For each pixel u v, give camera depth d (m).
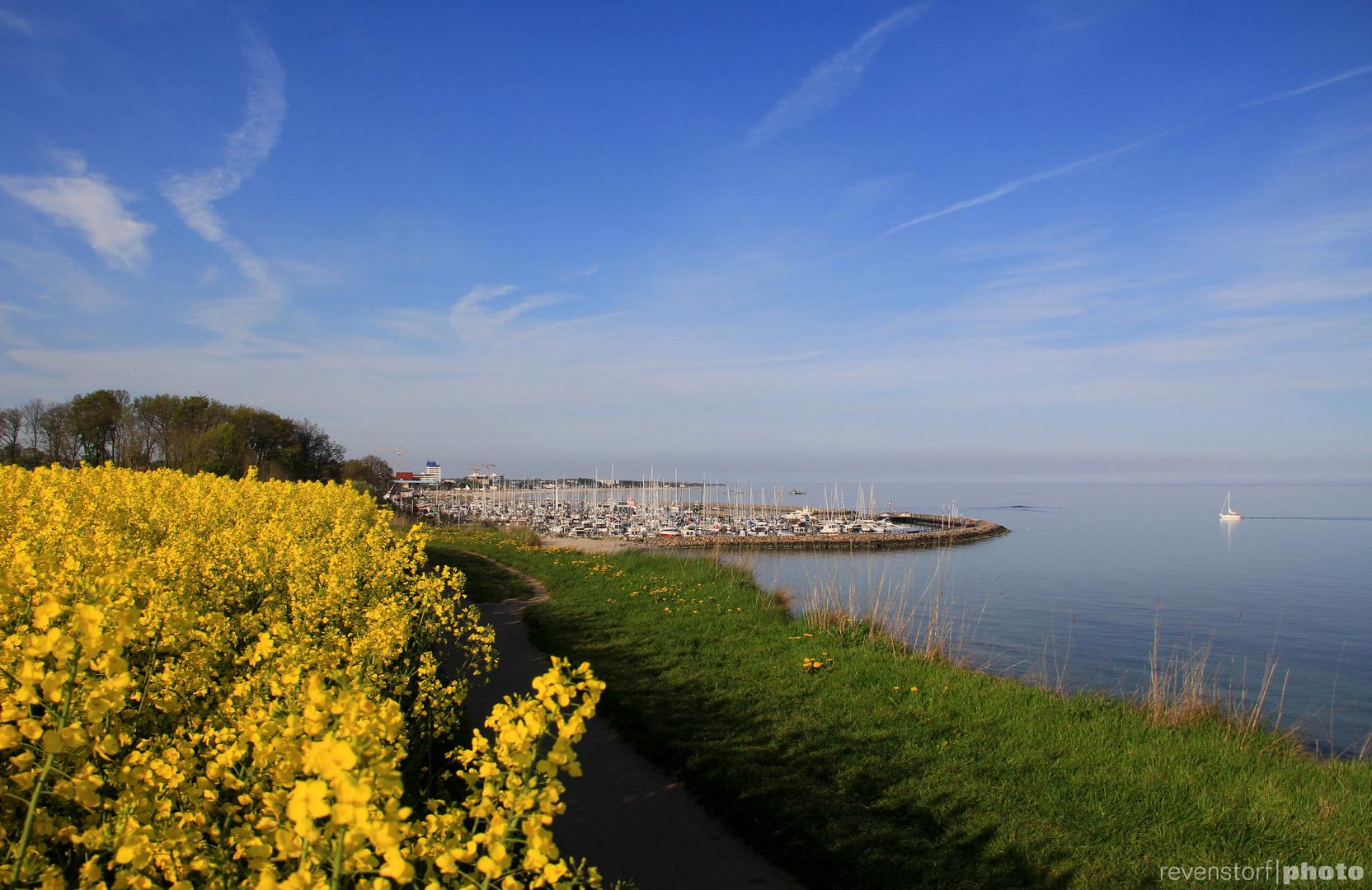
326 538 9.84
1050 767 7.03
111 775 3.04
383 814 1.99
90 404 51.69
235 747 3.10
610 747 7.60
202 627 4.93
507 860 2.41
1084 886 5.20
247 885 2.63
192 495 11.70
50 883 2.49
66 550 5.38
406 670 6.19
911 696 8.98
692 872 5.36
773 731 7.91
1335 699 15.36
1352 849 5.61
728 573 18.88
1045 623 22.97
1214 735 7.78
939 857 5.55
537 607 14.38
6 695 3.15
